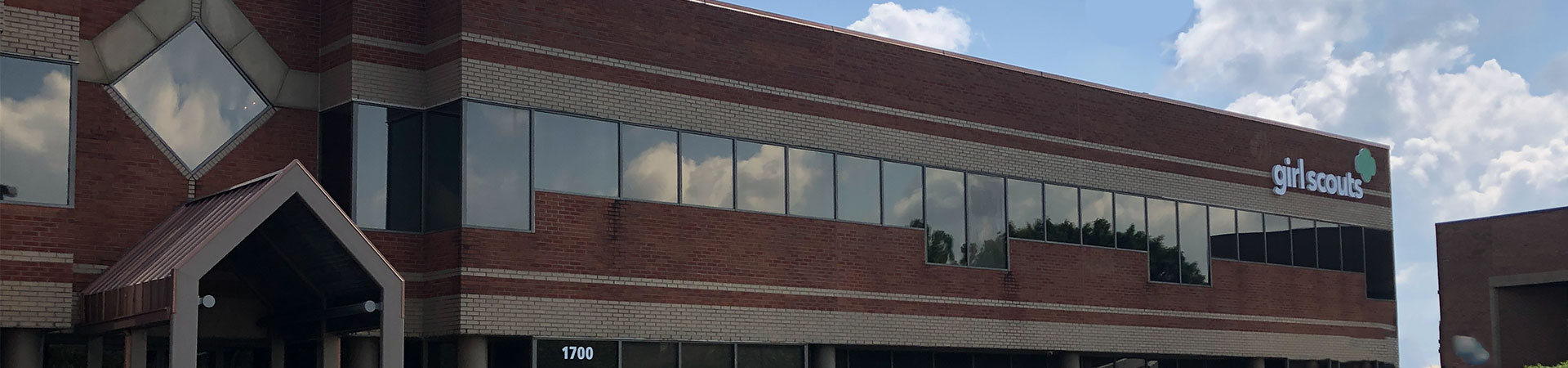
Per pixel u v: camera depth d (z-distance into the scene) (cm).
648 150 2633
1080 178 3416
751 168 2784
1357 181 4222
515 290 2430
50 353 2302
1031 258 3275
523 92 2483
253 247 2233
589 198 2542
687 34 2719
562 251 2495
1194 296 3647
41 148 2177
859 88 2992
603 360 2531
